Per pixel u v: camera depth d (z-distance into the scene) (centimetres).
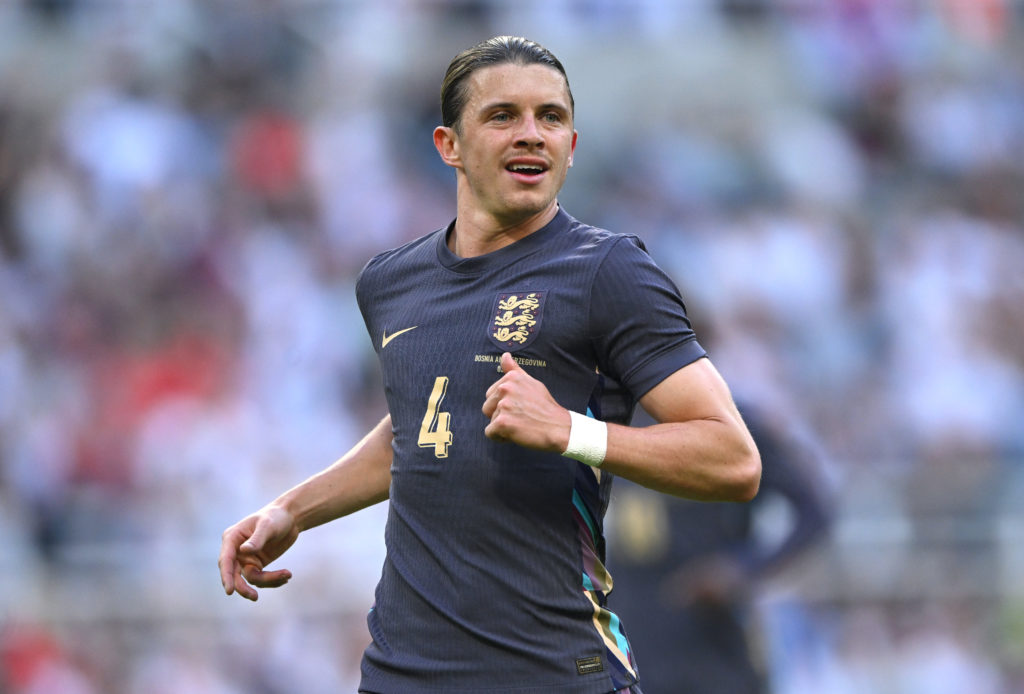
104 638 2589
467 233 1102
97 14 4381
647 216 4559
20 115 4172
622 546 1847
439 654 1016
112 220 4012
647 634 1830
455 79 1084
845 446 3966
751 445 1012
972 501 2875
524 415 962
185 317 3878
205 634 2647
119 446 3425
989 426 4238
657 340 1011
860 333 4416
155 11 4416
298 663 2667
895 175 4928
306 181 4284
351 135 4406
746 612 1883
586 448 969
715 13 4947
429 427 1042
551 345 1020
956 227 4828
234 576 1128
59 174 4088
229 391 3697
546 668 1003
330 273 4131
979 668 2805
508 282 1054
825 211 4744
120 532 3136
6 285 3816
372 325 1141
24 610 2566
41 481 3297
